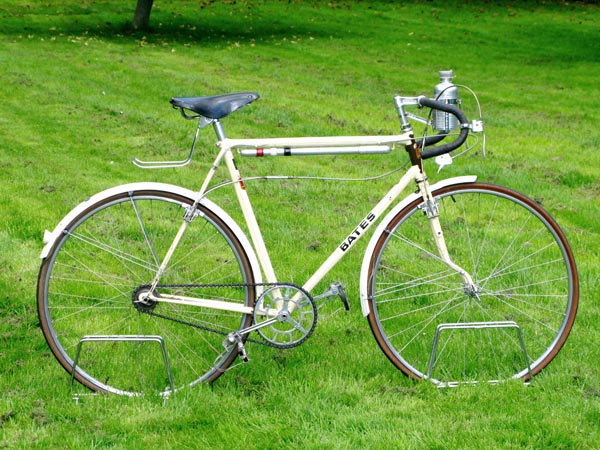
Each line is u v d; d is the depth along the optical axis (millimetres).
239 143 3377
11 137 8703
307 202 6395
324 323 4145
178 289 3904
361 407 3289
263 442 3045
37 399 3371
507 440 3023
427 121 3484
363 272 3459
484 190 3518
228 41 17453
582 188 7035
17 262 4984
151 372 3648
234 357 3477
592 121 10266
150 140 8617
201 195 3393
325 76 13664
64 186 6758
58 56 14375
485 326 3545
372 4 23891
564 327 3580
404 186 3484
